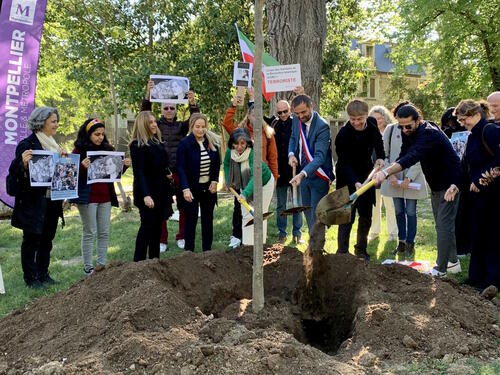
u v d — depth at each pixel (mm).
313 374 3113
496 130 5008
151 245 6008
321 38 9992
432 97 29438
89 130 5832
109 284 4297
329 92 18359
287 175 7434
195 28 15969
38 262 5980
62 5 12016
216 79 15289
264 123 6371
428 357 3475
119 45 14781
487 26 19641
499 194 5062
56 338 3775
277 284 4980
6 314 4871
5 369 3500
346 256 4852
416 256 6848
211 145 6293
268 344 3344
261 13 3750
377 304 4008
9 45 6730
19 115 6812
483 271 5352
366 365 3354
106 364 3250
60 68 17438
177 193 7207
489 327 3973
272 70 7164
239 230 7445
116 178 6027
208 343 3480
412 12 20594
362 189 4703
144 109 7047
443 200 5414
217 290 4531
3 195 6672
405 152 5582
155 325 3693
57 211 5969
